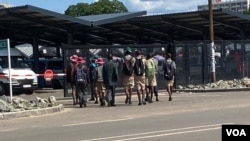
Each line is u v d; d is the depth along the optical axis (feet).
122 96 79.77
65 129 41.88
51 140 35.70
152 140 33.76
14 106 57.31
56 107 58.29
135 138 35.01
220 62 95.55
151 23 128.77
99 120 48.16
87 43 162.30
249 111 50.98
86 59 79.82
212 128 38.81
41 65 115.14
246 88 85.76
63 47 78.95
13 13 99.35
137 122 45.16
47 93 95.20
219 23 125.18
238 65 97.55
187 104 61.77
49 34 132.16
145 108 58.59
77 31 124.47
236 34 156.35
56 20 103.65
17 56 96.12
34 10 94.89
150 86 65.57
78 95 63.41
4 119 51.93
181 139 33.76
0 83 88.07
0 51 94.63
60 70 110.01
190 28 133.90
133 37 152.87
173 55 88.99
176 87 89.61
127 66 64.18
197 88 87.45
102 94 64.08
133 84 64.69
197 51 92.89
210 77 93.40
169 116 49.34
